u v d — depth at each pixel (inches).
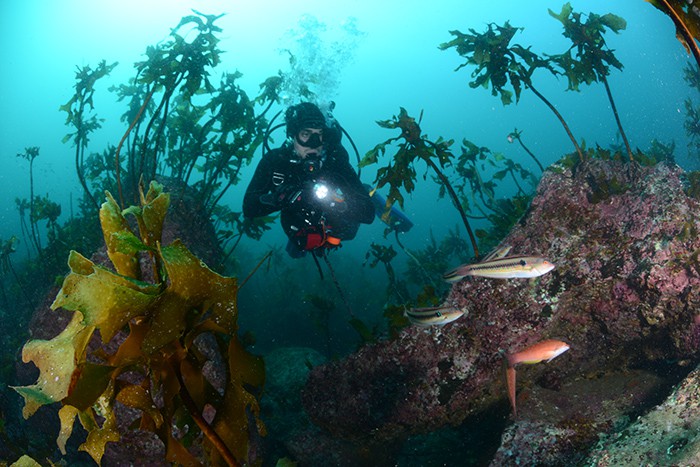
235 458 50.6
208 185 205.6
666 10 57.5
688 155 361.4
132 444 134.3
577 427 126.8
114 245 51.0
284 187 195.6
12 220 1154.0
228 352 54.4
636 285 129.0
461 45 166.4
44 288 243.4
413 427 144.9
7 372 201.6
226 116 223.3
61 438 52.1
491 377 136.5
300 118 198.1
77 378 46.4
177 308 46.3
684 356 131.5
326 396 152.9
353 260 515.5
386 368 144.5
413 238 974.4
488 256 128.4
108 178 259.9
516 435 128.5
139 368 53.5
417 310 116.9
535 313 135.8
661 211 130.4
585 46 162.7
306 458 155.3
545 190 146.3
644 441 92.0
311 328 324.5
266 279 416.2
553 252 138.7
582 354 142.1
